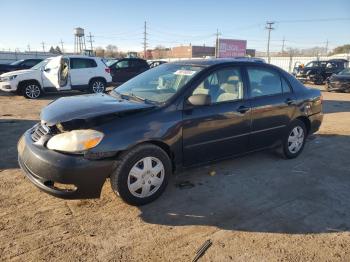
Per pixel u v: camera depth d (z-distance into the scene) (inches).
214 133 164.7
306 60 1523.1
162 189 149.9
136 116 140.6
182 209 145.2
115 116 136.6
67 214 137.7
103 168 129.8
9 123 308.3
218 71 171.0
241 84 179.2
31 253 112.3
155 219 136.6
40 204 145.5
